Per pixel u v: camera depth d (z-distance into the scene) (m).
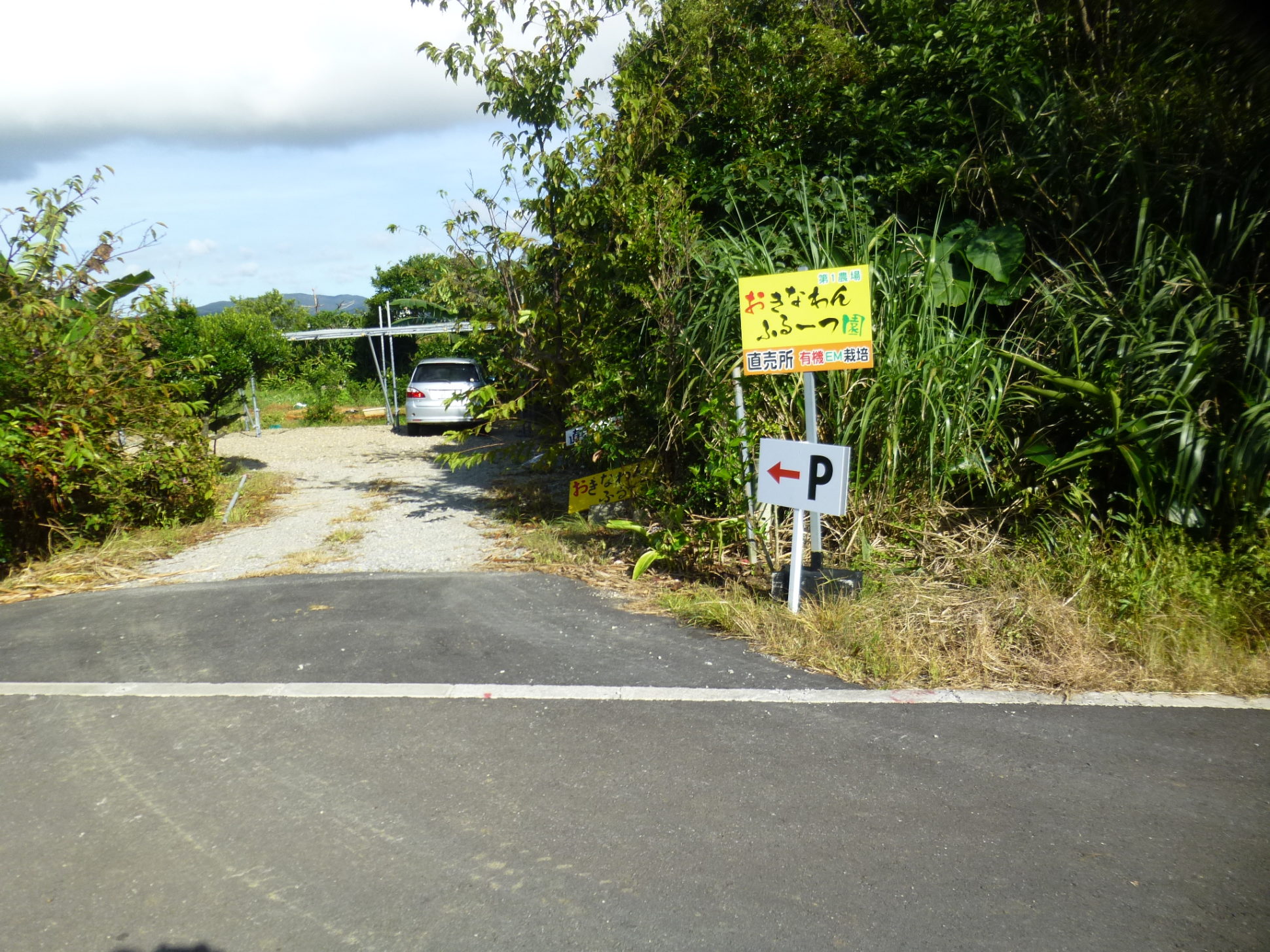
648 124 7.90
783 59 8.78
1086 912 2.69
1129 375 6.11
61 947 2.63
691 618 5.56
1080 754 3.70
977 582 5.59
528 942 2.61
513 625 5.54
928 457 6.25
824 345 5.36
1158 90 7.01
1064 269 7.12
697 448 7.08
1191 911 2.68
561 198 8.13
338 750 3.88
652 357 7.25
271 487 11.12
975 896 2.77
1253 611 4.88
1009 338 7.04
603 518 8.08
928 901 2.75
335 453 14.91
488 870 2.97
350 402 24.75
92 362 8.23
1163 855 2.98
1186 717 4.05
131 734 4.09
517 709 4.26
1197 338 5.86
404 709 4.29
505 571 6.94
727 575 6.30
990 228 7.40
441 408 17.06
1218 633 4.70
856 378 6.40
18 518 7.83
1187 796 3.36
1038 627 4.86
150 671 4.89
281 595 6.34
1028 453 6.22
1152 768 3.57
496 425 17.28
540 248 8.20
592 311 8.00
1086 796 3.36
